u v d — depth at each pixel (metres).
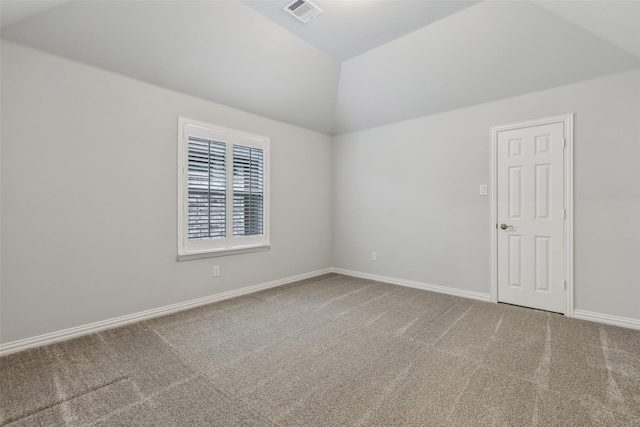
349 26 2.87
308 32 2.97
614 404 1.59
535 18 2.49
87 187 2.49
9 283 2.16
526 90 3.07
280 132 4.11
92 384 1.79
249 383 1.81
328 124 4.59
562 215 2.93
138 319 2.79
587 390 1.71
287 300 3.44
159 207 2.93
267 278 3.95
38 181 2.26
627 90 2.60
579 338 2.40
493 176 3.34
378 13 2.67
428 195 3.86
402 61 3.31
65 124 2.38
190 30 2.60
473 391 1.71
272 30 2.88
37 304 2.27
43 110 2.28
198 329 2.61
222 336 2.47
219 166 3.40
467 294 3.55
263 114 3.84
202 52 2.81
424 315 2.95
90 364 2.02
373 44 3.20
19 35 2.13
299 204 4.39
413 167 3.99
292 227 4.29
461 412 1.54
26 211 2.22
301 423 1.47
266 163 3.90
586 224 2.80
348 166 4.71
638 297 2.58
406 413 1.53
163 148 2.94
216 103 3.36
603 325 2.67
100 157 2.56
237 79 3.22
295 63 3.35
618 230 2.66
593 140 2.76
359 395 1.69
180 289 3.09
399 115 4.00
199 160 3.22
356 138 4.61
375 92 3.83
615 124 2.66
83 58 2.43
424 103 3.70
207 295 3.32
